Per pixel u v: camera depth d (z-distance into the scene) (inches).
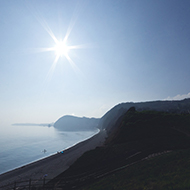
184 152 807.7
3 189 1067.3
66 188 840.3
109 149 1441.9
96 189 647.1
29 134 6353.3
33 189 889.5
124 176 706.8
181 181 450.0
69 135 5876.0
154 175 596.4
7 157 2351.1
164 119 1882.4
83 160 1353.3
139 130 1766.7
